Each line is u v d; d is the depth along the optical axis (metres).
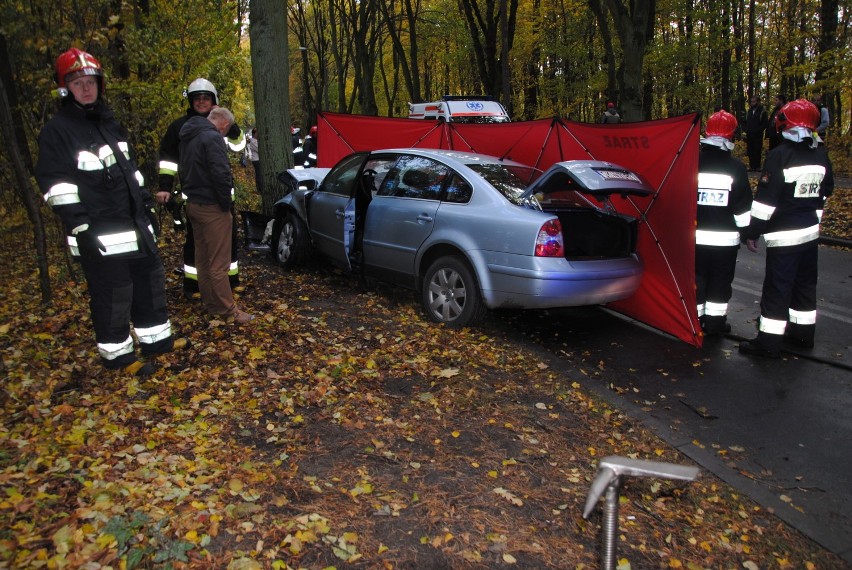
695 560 3.00
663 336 6.24
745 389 5.01
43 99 6.97
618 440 4.10
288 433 3.87
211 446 3.65
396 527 3.02
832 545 3.17
